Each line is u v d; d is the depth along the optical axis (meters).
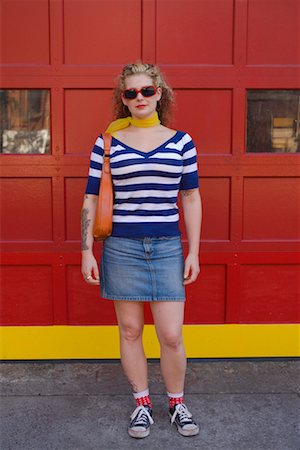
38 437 2.66
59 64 3.28
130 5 3.26
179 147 2.53
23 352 3.49
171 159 2.48
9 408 2.93
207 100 3.33
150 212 2.52
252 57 3.31
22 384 3.21
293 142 3.40
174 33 3.28
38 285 3.46
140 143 2.52
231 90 3.32
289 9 3.29
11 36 3.26
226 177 3.38
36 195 3.38
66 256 3.42
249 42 3.30
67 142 3.34
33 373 3.35
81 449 2.57
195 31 3.28
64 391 3.12
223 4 3.27
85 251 2.61
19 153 3.36
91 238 2.62
